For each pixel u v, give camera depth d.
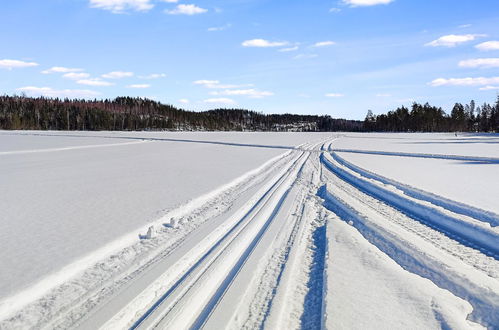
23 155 22.09
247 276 4.61
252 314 3.75
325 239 6.15
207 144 35.34
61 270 4.62
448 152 27.27
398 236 6.21
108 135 51.28
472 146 34.97
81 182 11.88
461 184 11.60
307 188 11.70
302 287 4.42
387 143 40.97
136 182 11.98
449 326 3.38
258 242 5.98
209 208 8.45
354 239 6.07
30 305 3.85
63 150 26.38
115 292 4.11
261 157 22.62
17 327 3.43
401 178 12.99
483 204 8.40
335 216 7.96
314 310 3.89
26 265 4.79
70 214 7.57
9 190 10.30
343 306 3.79
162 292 4.19
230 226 6.96
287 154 26.39
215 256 5.27
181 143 36.12
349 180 13.59
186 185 11.45
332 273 4.64
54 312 3.71
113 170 15.14
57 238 5.94
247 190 10.85
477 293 4.14
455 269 4.75
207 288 4.29
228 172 14.92
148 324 3.50
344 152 27.84
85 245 5.59
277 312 3.76
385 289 4.18
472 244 6.10
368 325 3.43
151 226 6.29
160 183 11.83
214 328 3.46
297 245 5.86
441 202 8.88
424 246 5.77
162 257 5.19
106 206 8.36
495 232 6.02
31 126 90.56
